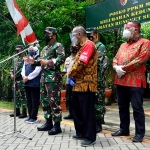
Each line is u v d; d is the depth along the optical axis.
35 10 8.23
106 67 4.84
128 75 4.14
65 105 7.31
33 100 5.53
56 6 8.20
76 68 3.76
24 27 5.88
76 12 7.96
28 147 3.77
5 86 9.34
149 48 4.06
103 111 4.81
